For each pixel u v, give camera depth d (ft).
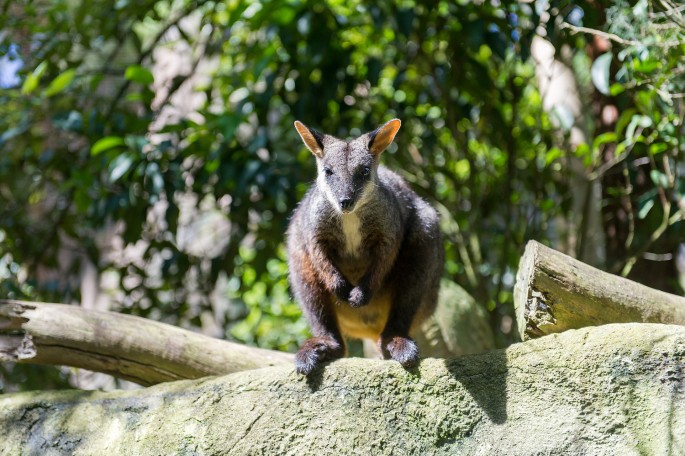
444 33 29.40
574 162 30.27
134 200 28.50
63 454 17.01
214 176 30.37
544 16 28.78
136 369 19.94
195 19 42.16
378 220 18.66
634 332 15.12
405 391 15.71
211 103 31.48
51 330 19.36
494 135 30.99
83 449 16.97
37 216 40.78
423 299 19.94
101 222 30.30
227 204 33.68
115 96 33.12
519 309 16.74
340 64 29.30
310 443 15.66
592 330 15.43
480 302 30.32
